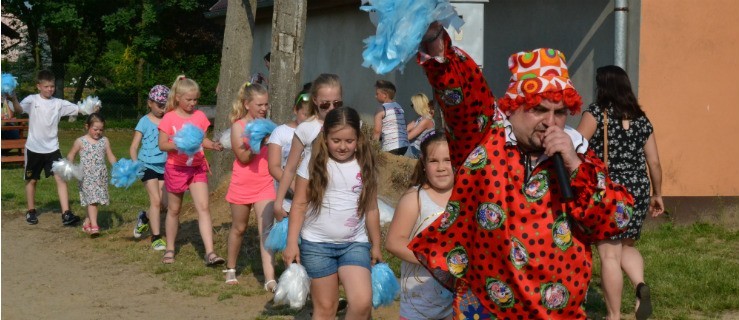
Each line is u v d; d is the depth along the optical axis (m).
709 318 6.39
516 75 3.11
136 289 7.59
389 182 10.03
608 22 10.77
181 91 8.07
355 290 5.09
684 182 10.23
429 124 11.83
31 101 11.02
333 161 5.16
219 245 8.95
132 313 6.79
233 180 7.38
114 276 8.09
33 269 8.46
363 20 15.60
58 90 36.22
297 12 9.87
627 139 6.05
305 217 5.23
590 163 3.02
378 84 11.49
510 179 3.09
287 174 6.25
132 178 9.36
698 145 10.27
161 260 8.66
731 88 10.40
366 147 5.23
